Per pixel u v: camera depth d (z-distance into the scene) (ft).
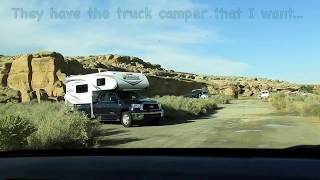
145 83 94.48
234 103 206.08
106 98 87.51
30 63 193.77
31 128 49.47
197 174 7.48
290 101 138.41
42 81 190.49
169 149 9.84
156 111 84.43
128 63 422.41
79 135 53.36
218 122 87.45
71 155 9.59
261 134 63.16
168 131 70.90
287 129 70.33
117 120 84.33
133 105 82.38
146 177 7.59
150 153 9.38
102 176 7.83
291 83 512.63
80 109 91.97
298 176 7.18
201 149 9.55
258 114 112.98
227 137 60.18
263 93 268.62
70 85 95.91
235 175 7.33
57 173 8.11
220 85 391.65
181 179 7.39
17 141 46.03
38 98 181.47
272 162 8.00
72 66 209.26
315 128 71.61
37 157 9.50
